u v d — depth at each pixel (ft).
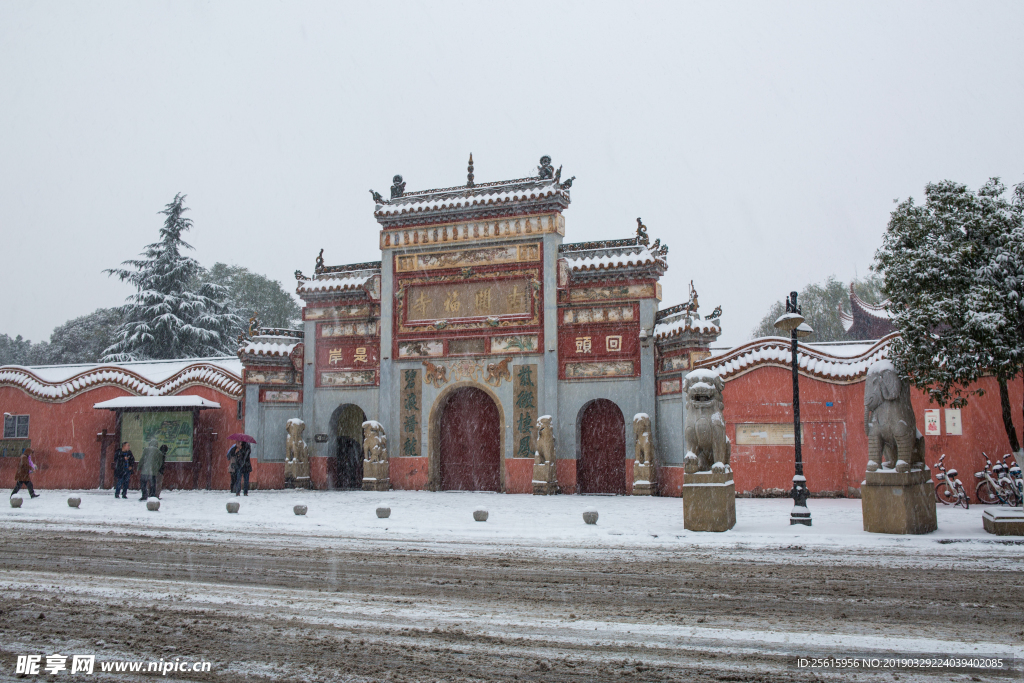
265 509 68.90
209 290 182.19
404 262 98.32
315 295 102.01
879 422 49.70
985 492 70.03
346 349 100.89
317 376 101.40
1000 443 70.79
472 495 86.99
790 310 56.39
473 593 33.88
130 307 169.78
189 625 28.91
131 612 30.94
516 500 79.41
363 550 45.55
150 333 164.25
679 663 24.08
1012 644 25.67
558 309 92.27
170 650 25.90
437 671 23.57
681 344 83.05
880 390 49.21
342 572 38.83
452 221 96.37
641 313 89.45
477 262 95.14
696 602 31.76
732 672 23.22
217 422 99.19
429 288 97.45
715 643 26.09
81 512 66.49
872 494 49.19
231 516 61.98
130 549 46.75
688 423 53.31
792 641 26.17
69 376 106.42
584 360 90.94
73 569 40.40
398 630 28.04
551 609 30.91
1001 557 40.73
